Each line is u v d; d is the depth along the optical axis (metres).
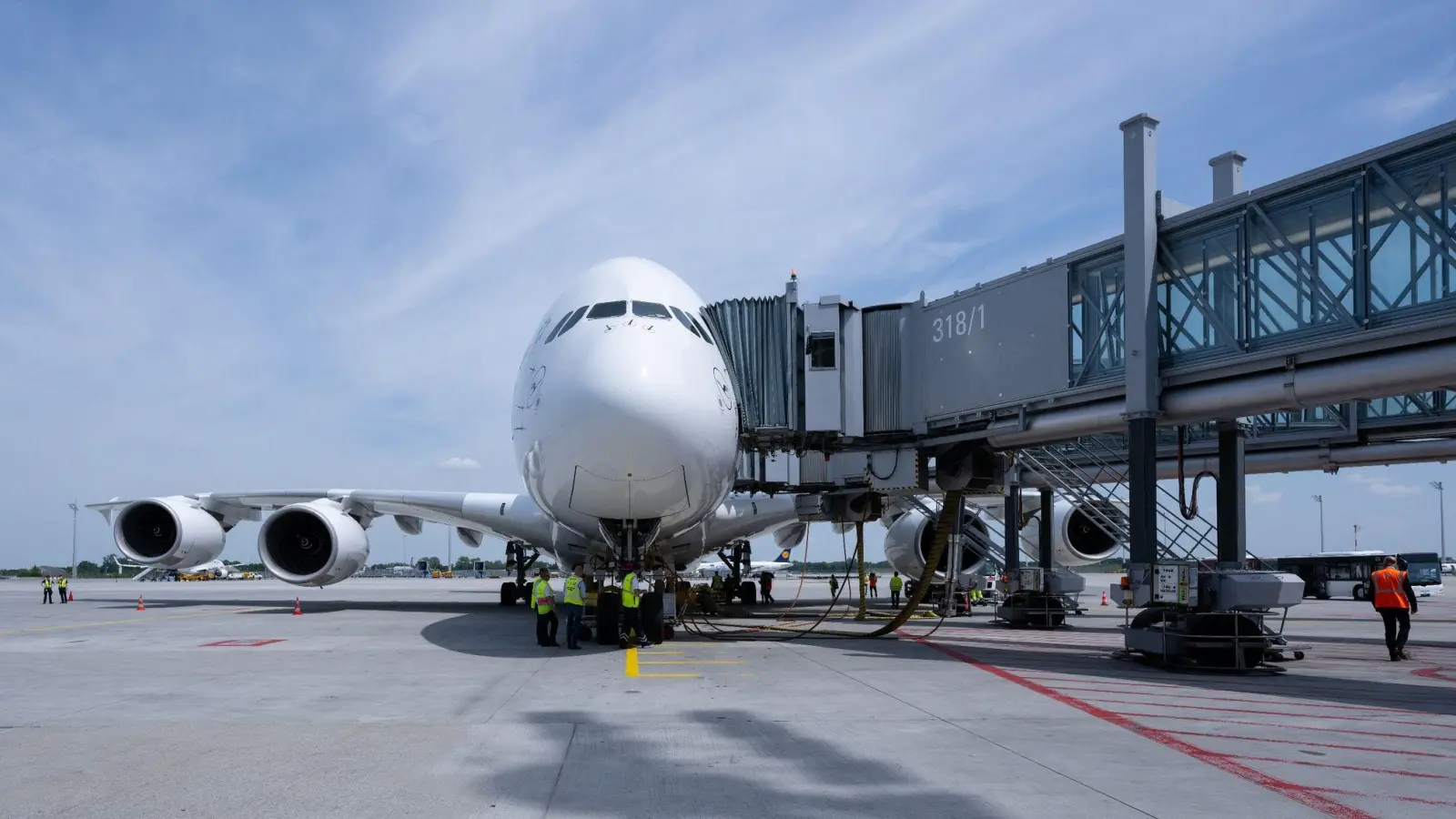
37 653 13.77
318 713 8.45
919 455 18.09
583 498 13.66
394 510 22.92
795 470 19.89
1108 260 14.18
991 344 16.20
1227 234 12.59
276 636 16.58
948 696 9.61
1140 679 11.16
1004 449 17.92
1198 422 13.77
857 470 19.11
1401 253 10.73
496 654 13.42
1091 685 10.54
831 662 12.58
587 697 9.42
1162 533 13.80
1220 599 12.10
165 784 5.91
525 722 8.04
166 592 43.34
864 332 18.39
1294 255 11.77
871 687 10.24
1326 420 20.42
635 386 12.80
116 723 7.96
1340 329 11.21
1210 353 12.67
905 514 26.12
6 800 5.56
